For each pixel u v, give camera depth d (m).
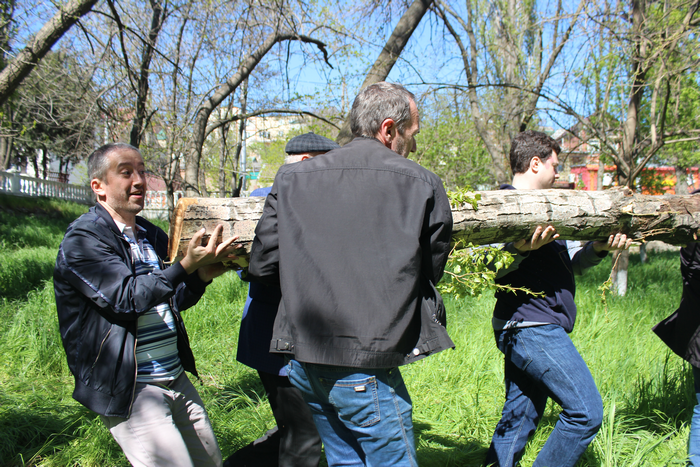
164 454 1.81
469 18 9.02
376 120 1.70
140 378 1.88
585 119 7.69
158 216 23.34
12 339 4.33
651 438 2.71
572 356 2.22
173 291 1.81
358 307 1.43
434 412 3.33
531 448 2.76
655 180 12.76
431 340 1.54
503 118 9.09
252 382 3.81
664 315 5.61
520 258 2.33
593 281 7.88
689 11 6.06
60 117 7.86
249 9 6.78
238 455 2.50
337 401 1.54
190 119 7.63
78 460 2.71
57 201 19.41
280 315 1.60
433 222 1.52
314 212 1.52
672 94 6.93
